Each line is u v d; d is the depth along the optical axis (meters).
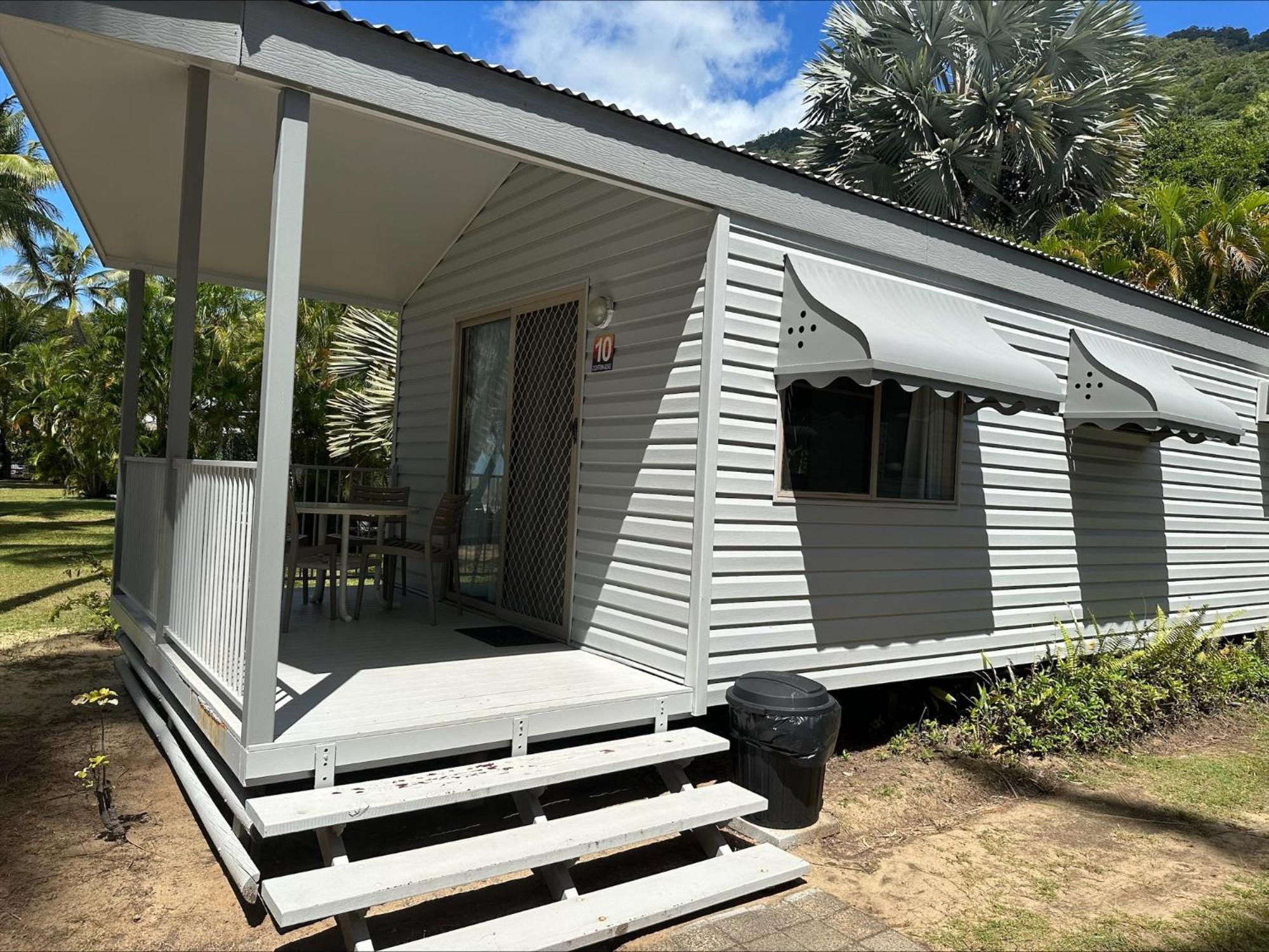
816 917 3.36
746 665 4.57
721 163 4.40
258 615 3.08
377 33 3.33
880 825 4.36
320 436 12.95
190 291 4.29
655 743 4.00
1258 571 8.80
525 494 5.86
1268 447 8.92
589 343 5.31
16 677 6.29
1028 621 6.32
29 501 22.45
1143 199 15.09
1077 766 5.40
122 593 6.36
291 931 3.12
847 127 14.84
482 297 6.53
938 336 4.88
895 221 5.27
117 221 5.89
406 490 6.96
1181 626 7.01
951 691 6.23
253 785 3.06
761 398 4.62
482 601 6.30
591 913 3.08
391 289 7.68
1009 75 14.13
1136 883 3.81
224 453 14.51
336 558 5.84
